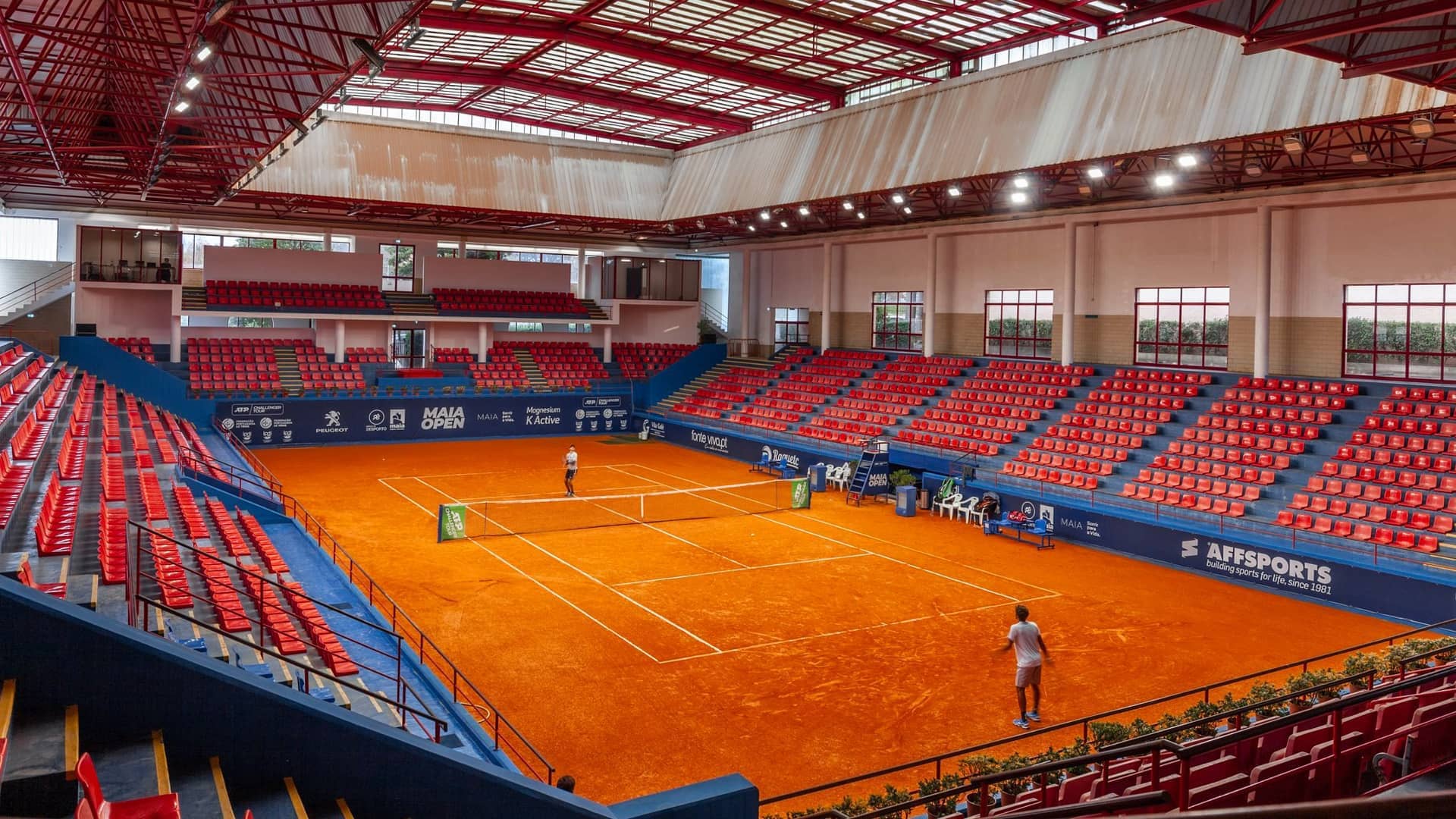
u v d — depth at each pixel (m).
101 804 5.45
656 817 6.71
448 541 28.05
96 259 45.00
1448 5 14.41
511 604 22.05
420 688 16.67
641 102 44.53
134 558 14.95
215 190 40.34
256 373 47.97
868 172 36.91
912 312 48.84
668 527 30.98
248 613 16.11
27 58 20.72
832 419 44.72
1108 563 27.64
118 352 43.25
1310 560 24.19
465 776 6.71
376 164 43.47
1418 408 28.55
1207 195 33.72
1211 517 27.66
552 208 46.88
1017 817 5.29
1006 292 43.88
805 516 33.44
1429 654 12.27
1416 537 24.05
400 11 17.16
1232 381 33.88
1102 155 28.44
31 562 12.81
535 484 38.06
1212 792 8.59
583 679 17.69
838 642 20.03
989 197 40.09
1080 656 19.45
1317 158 30.48
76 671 6.05
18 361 32.19
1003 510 32.62
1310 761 8.81
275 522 28.66
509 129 48.53
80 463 21.98
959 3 31.42
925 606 22.73
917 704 16.83
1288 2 16.53
